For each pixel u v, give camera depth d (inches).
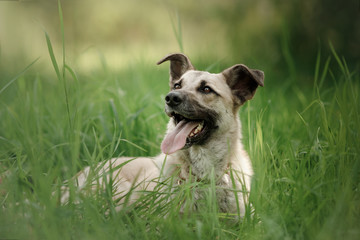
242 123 415.8
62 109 431.5
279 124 432.1
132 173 353.1
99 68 730.8
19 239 225.9
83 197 244.1
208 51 625.6
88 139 396.2
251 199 270.7
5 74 438.6
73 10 1331.2
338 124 335.0
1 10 556.7
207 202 262.8
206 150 316.2
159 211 263.6
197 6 1196.5
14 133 362.9
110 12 1435.8
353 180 266.2
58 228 228.7
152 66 696.4
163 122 463.2
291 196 271.6
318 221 245.0
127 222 264.8
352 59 783.1
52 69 643.5
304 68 790.5
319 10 819.4
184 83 336.8
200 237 228.2
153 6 1478.8
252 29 882.1
